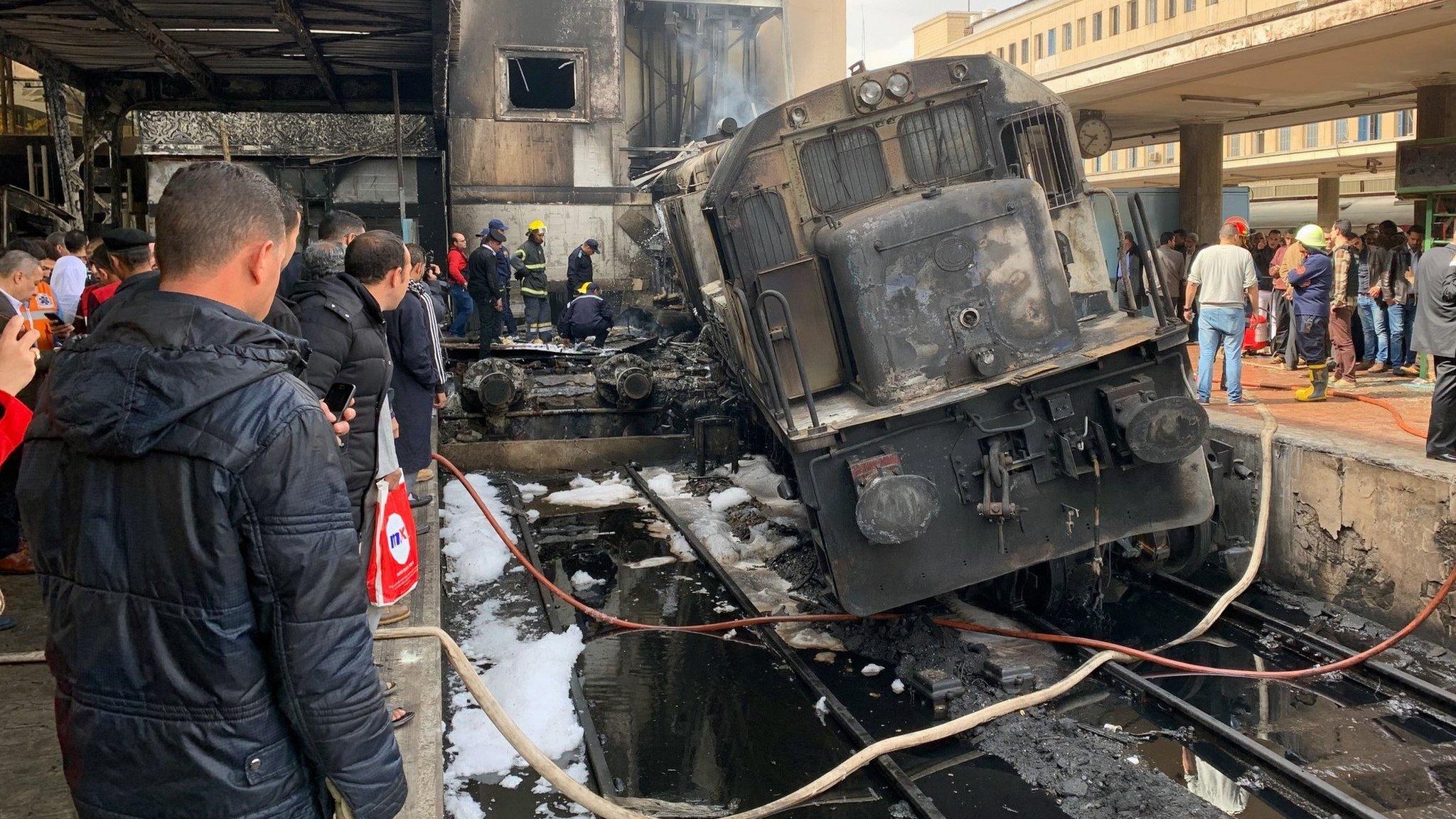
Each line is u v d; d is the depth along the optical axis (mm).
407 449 6285
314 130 17844
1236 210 18703
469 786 4676
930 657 6082
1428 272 6539
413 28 11977
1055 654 6191
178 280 1938
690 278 11219
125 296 2439
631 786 4738
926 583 5969
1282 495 7551
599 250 19609
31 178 13906
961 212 6086
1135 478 6215
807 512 6105
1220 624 6820
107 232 4332
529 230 16047
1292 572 7477
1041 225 6184
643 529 9305
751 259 6562
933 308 6062
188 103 15305
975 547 6035
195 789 1813
